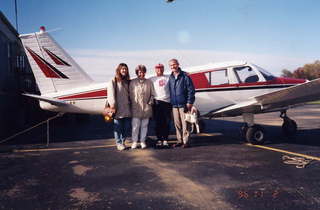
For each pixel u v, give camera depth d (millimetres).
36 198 2891
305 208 2514
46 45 7129
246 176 3531
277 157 4586
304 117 12742
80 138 7645
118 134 5508
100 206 2650
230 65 6801
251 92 6816
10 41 10469
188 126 5547
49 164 4406
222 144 5973
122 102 5312
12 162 4578
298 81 7176
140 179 3496
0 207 2666
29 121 12445
